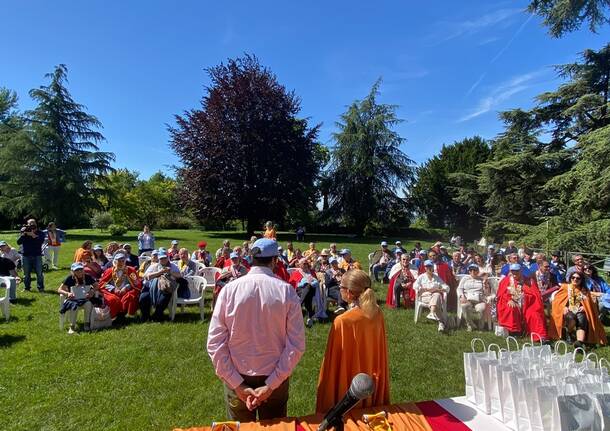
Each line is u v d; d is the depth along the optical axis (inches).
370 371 110.1
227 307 98.9
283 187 1144.8
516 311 285.7
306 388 195.8
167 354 234.7
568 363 118.8
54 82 1155.9
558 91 871.7
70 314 280.7
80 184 1147.9
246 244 443.2
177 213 1658.5
